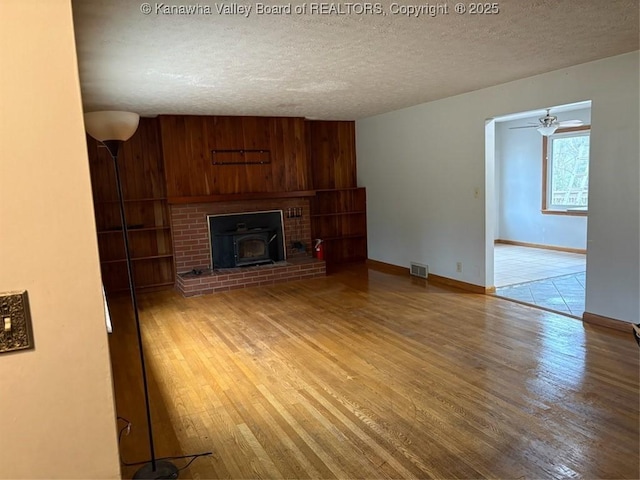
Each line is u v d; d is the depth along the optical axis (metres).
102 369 1.06
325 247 7.77
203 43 3.02
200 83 4.20
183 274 6.14
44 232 0.98
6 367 0.99
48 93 0.96
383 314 4.81
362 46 3.26
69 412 1.05
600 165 4.07
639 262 3.87
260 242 6.63
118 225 6.20
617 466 2.21
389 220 7.08
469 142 5.43
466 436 2.52
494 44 3.34
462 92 5.33
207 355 3.86
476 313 4.73
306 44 3.16
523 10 2.67
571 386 3.04
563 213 8.32
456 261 5.86
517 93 4.74
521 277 6.27
